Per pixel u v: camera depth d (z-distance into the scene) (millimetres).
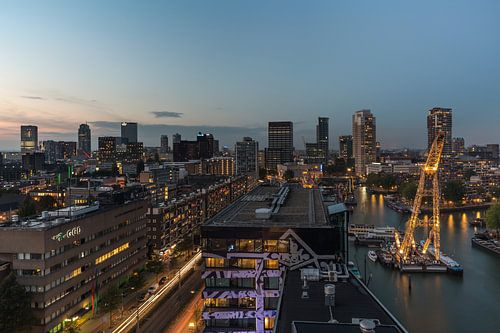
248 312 88438
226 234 90375
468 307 140125
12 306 96438
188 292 141500
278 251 89375
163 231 196500
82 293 121312
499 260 198250
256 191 190000
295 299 67062
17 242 105375
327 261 88188
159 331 108625
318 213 118125
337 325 48438
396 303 144000
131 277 149000
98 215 133250
